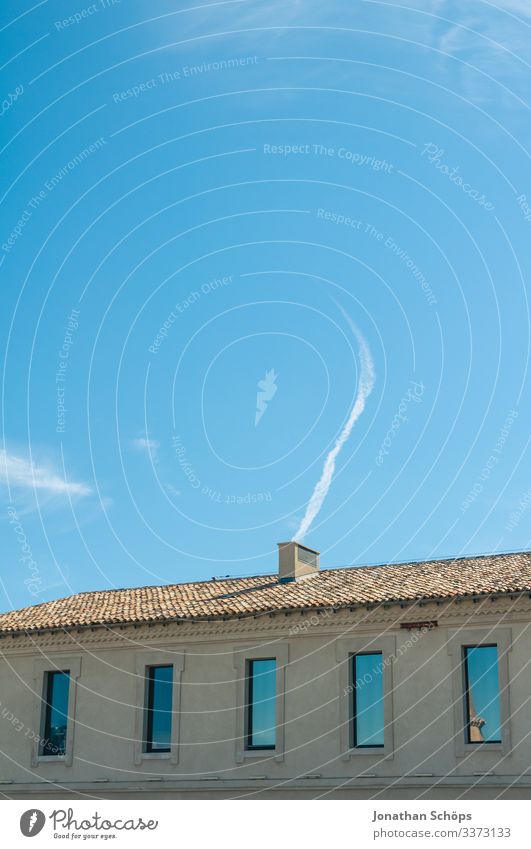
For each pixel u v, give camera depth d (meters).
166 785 36.44
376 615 35.62
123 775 36.97
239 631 37.06
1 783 37.94
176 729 36.88
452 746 34.00
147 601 40.38
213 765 36.25
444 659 34.75
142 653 37.94
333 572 40.97
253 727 36.44
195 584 42.75
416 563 39.84
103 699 37.91
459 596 34.53
